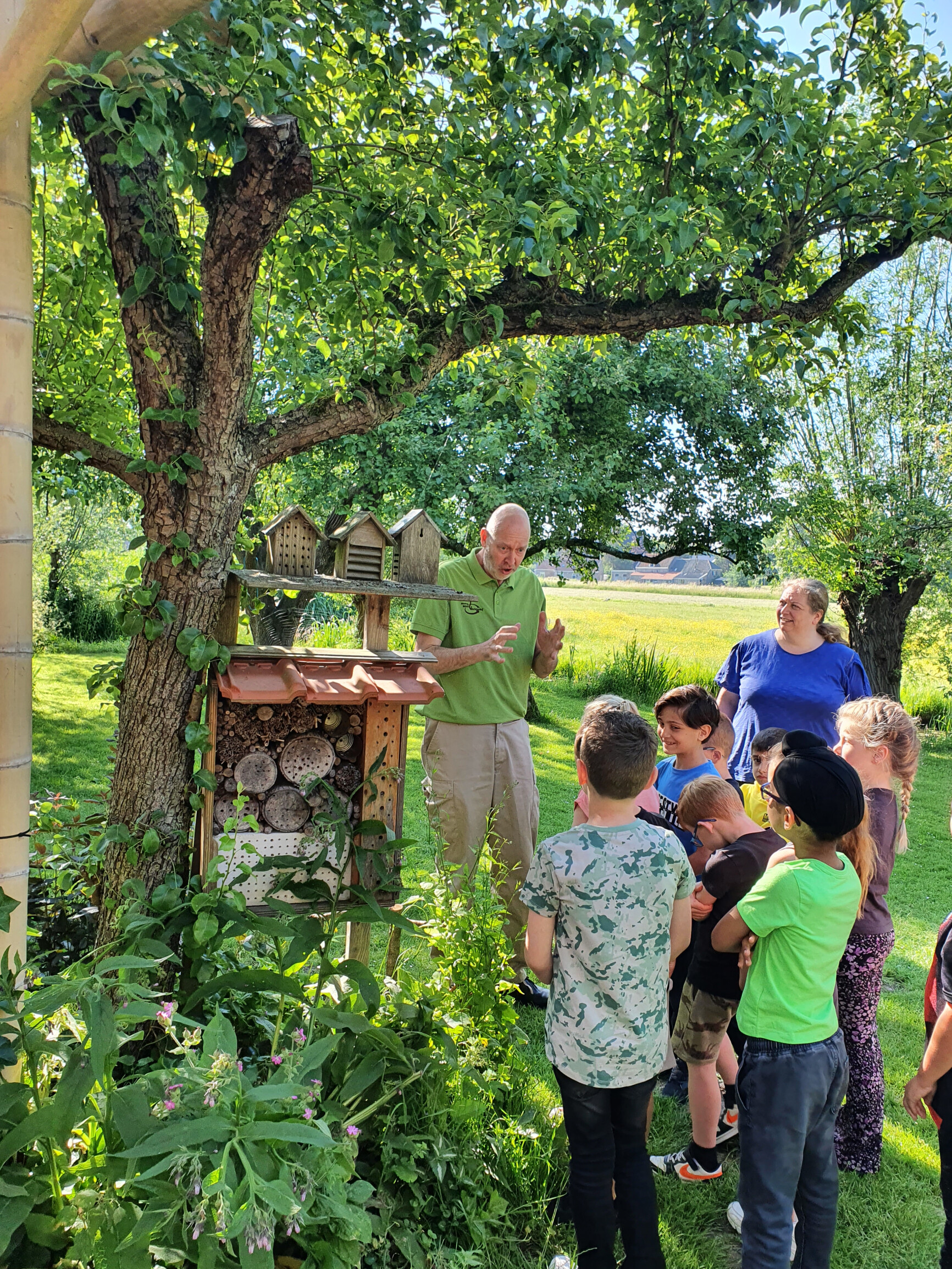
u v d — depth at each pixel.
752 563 11.06
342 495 8.88
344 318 2.94
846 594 10.50
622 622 22.33
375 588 2.57
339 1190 1.72
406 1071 2.28
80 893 2.81
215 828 2.48
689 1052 2.49
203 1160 1.62
